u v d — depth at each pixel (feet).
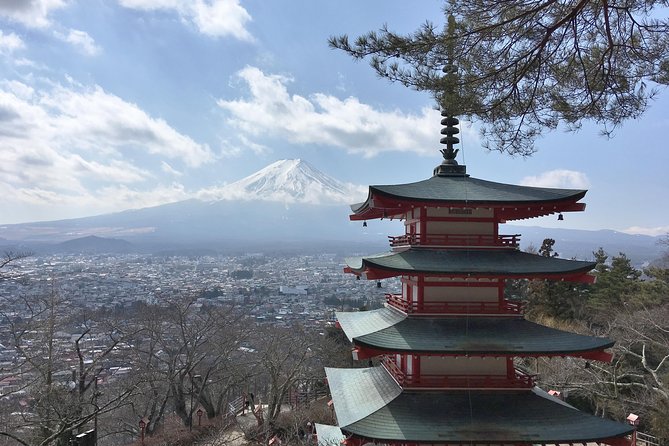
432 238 61.98
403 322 60.08
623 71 44.01
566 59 44.45
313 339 178.81
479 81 44.01
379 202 59.26
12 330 112.78
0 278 137.08
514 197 60.13
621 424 54.75
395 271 56.85
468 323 59.82
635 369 118.83
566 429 53.83
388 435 51.83
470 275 56.90
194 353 158.30
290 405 159.43
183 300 182.39
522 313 61.05
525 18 41.47
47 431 95.50
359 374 75.72
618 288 170.19
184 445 129.39
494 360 59.52
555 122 47.11
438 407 56.13
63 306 173.17
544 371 124.57
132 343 166.71
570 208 59.62
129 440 162.09
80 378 115.96
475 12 42.16
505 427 53.78
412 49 42.01
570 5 41.50
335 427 85.61
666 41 41.83
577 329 147.74
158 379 137.28
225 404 166.81
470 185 65.00
